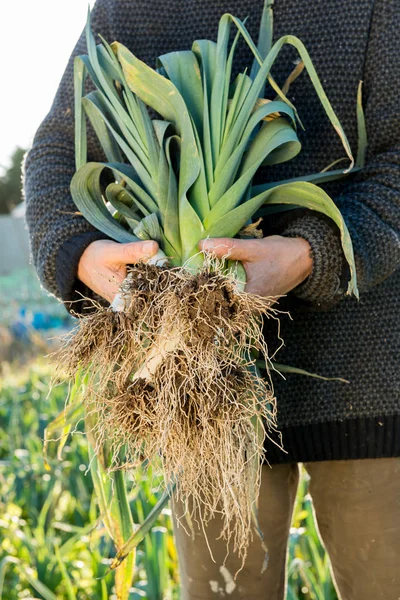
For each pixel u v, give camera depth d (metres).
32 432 4.44
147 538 2.56
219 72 1.59
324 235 1.56
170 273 1.46
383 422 1.75
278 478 1.84
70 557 2.89
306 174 1.79
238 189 1.54
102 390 1.51
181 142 1.57
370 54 1.75
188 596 1.88
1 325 8.73
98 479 1.67
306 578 2.42
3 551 2.91
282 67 1.80
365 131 1.75
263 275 1.53
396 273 1.77
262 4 1.83
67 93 1.88
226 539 1.80
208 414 1.44
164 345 1.44
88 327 1.51
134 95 1.62
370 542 1.79
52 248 1.68
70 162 1.83
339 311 1.76
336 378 1.65
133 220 1.62
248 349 1.49
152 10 1.86
